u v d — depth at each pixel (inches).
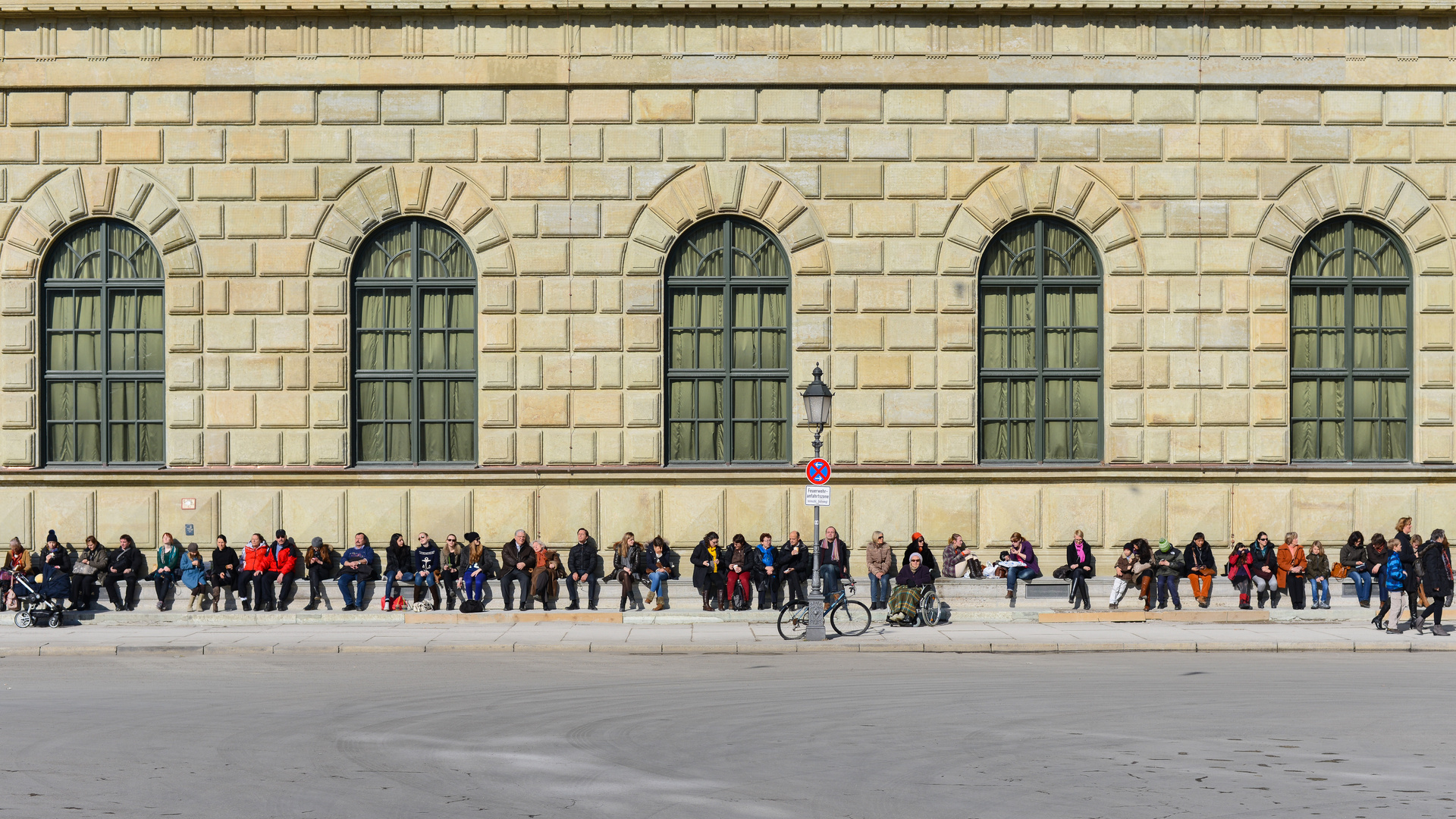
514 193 1169.4
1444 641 941.2
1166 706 655.8
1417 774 498.6
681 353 1184.2
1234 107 1174.3
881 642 940.6
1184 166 1175.6
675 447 1182.9
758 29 1168.8
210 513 1164.5
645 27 1168.2
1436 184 1178.6
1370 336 1188.5
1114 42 1172.5
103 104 1168.2
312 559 1137.4
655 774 496.7
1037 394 1185.4
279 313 1170.6
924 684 737.6
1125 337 1176.8
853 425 1174.3
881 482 1171.3
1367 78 1175.0
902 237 1175.0
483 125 1170.6
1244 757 529.7
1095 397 1185.4
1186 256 1175.6
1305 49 1173.7
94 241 1178.6
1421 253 1182.3
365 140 1170.0
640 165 1171.3
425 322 1182.9
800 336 1172.5
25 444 1169.4
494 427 1173.1
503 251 1170.6
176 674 791.1
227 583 1111.0
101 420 1179.3
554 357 1171.3
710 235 1181.7
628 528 1167.6
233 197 1169.4
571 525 1168.2
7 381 1168.8
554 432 1171.3
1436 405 1181.1
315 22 1166.3
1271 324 1175.0
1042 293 1182.9
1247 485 1171.9
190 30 1167.0
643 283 1170.6
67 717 623.8
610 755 531.5
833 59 1167.6
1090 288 1183.6
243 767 507.5
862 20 1168.2
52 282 1175.0
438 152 1169.4
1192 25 1172.5
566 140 1170.0
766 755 532.7
